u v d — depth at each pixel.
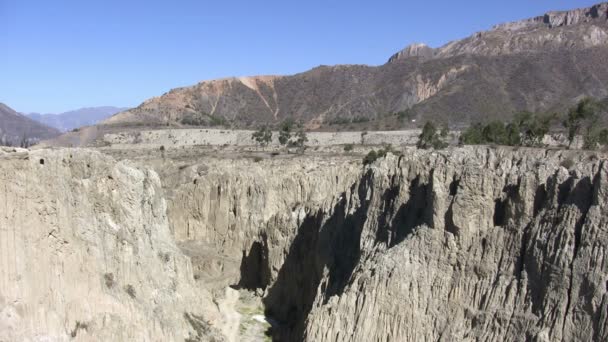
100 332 48.78
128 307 52.50
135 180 60.25
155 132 194.62
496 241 48.41
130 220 58.16
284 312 75.94
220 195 97.00
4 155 47.19
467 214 50.16
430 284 50.84
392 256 53.47
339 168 99.62
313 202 83.88
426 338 49.66
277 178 100.69
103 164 56.97
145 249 58.84
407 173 58.81
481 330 46.34
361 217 65.88
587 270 41.81
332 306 54.81
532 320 43.66
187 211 98.12
